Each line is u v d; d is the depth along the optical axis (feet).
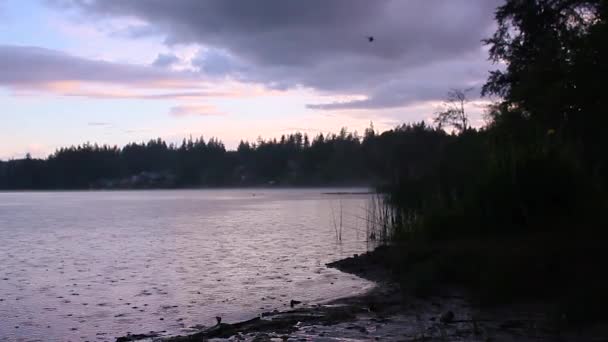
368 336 37.58
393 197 95.71
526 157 63.57
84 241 107.65
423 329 39.09
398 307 47.19
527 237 57.93
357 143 597.11
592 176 64.54
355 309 47.01
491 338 35.78
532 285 46.09
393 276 61.21
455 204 72.90
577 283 44.09
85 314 47.80
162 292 56.85
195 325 43.62
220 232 123.13
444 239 67.10
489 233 64.39
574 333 36.01
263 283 61.11
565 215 61.11
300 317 44.09
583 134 57.82
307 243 98.32
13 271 71.10
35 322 45.37
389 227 90.58
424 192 89.20
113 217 184.24
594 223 57.82
